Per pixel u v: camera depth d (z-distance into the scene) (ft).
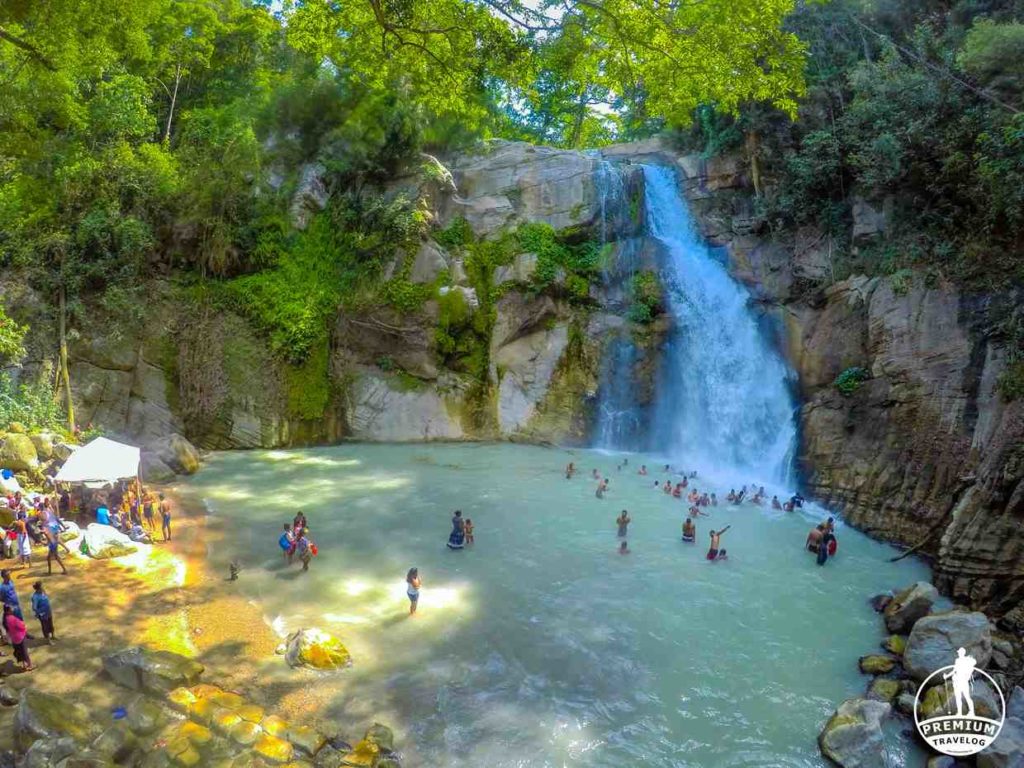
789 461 86.53
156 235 102.94
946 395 67.97
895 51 85.97
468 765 35.42
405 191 111.96
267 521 69.51
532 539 66.59
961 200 75.46
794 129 101.30
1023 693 39.93
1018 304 64.18
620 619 51.55
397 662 44.52
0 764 32.71
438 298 107.65
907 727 39.34
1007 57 68.44
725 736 38.73
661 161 122.83
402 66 52.54
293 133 116.57
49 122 96.58
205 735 35.70
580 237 115.24
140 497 67.15
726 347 99.76
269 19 88.17
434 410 108.17
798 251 97.76
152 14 67.51
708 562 62.44
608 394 108.58
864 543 68.74
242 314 104.17
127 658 40.50
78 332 92.84
